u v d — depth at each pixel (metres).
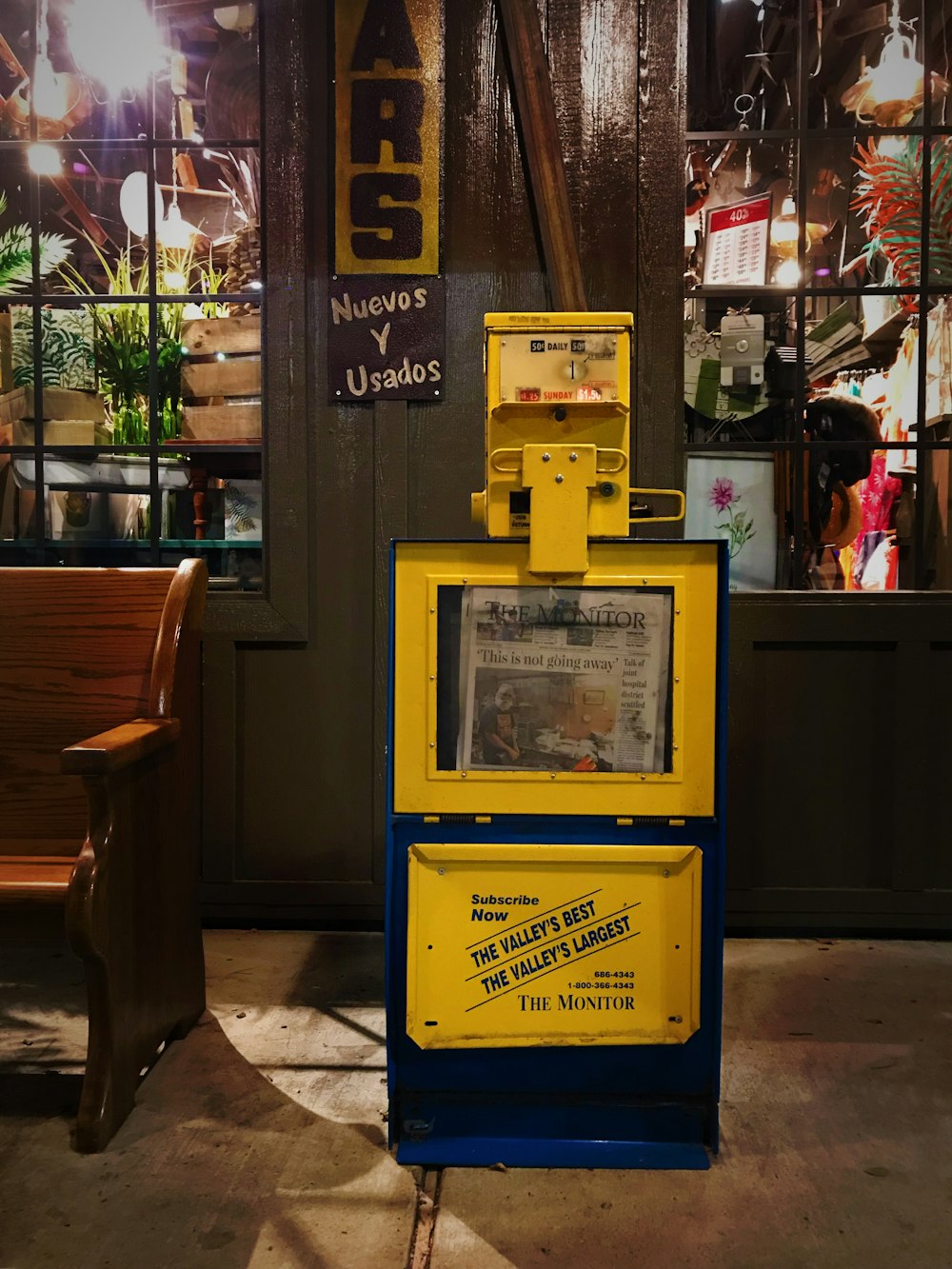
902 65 2.88
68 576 2.26
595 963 1.76
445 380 2.79
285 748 2.88
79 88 2.96
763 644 2.83
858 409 2.95
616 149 2.75
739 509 2.96
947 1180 1.71
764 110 2.90
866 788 2.86
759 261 2.93
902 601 2.80
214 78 2.90
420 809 1.75
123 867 1.87
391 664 1.74
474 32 2.72
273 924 2.92
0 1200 1.63
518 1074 1.79
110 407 3.05
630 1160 1.75
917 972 2.63
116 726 2.20
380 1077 2.06
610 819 1.74
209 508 3.03
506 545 1.72
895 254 2.93
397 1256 1.51
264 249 2.80
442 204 2.77
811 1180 1.71
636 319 2.78
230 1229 1.56
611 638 1.72
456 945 1.76
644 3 2.73
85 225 3.01
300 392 2.81
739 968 2.65
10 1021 2.34
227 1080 2.04
